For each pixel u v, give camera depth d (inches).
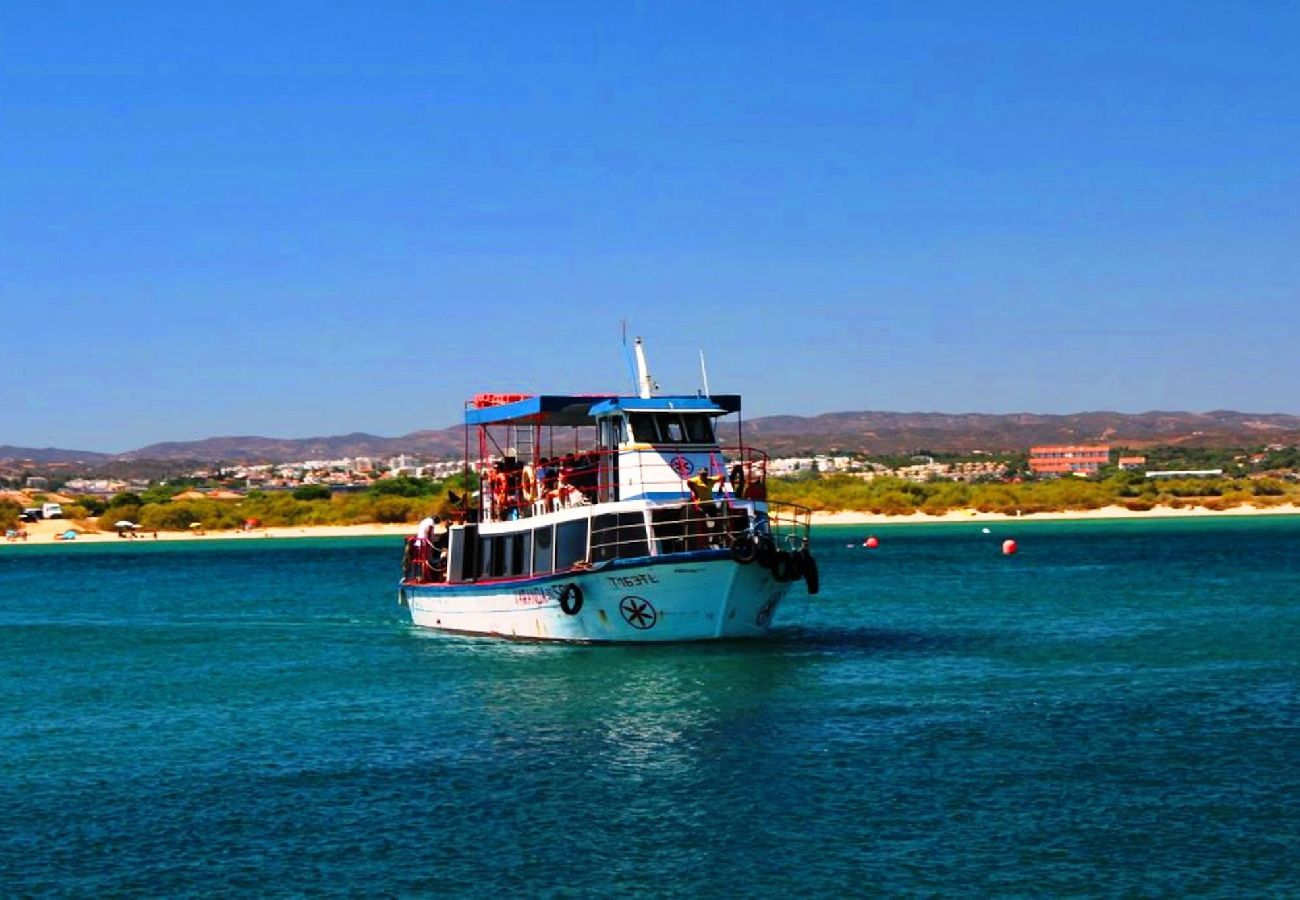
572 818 1080.8
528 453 2084.2
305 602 3420.3
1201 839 1008.2
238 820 1094.4
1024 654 1940.2
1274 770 1200.2
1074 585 3361.2
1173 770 1204.5
